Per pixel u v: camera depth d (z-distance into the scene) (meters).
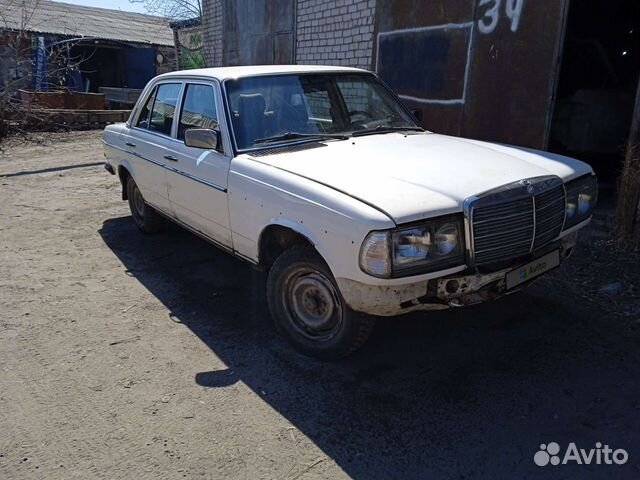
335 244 2.88
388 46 7.95
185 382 3.15
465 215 2.83
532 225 3.08
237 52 12.35
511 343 3.51
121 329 3.80
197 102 4.34
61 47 19.83
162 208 5.05
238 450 2.59
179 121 4.59
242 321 3.90
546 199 3.16
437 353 3.41
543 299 4.10
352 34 8.77
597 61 8.22
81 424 2.79
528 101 6.15
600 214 5.86
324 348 3.29
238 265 5.00
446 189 2.94
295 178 3.22
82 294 4.39
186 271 4.86
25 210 6.99
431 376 3.17
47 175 9.20
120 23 25.42
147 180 5.14
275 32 10.77
